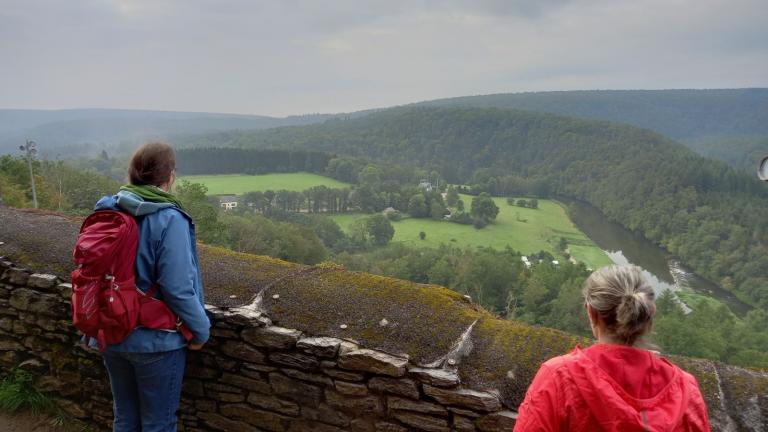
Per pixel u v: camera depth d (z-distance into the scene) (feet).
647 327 4.00
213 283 8.73
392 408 6.77
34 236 10.60
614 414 3.76
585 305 4.41
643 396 3.88
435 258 215.72
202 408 8.21
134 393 6.81
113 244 5.72
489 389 6.31
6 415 9.11
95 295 5.75
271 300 8.18
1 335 9.55
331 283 8.75
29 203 91.91
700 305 174.60
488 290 194.90
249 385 7.77
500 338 7.20
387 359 6.72
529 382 6.33
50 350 9.09
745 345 150.82
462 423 6.36
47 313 9.00
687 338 144.36
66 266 9.37
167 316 6.27
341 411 7.14
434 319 7.58
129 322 5.89
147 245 6.08
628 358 4.02
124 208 6.11
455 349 6.86
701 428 3.96
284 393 7.50
